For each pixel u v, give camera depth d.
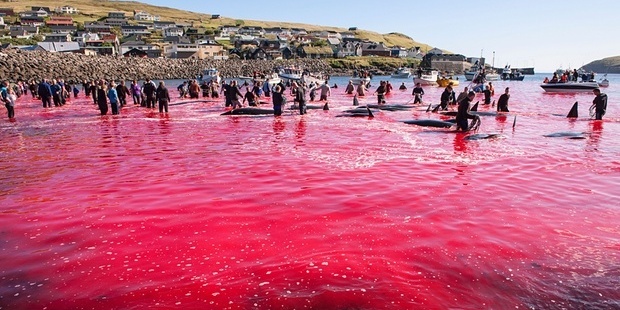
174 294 4.67
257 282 4.91
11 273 5.25
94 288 4.85
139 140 15.38
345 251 5.75
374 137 15.84
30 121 21.62
